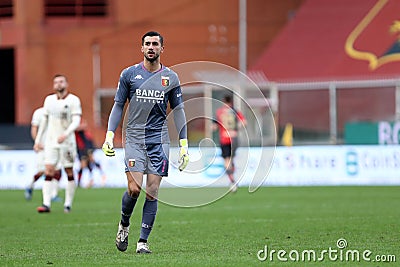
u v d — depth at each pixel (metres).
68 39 145.25
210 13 148.12
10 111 163.00
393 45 128.62
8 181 97.44
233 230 47.47
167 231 47.34
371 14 135.25
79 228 49.88
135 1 146.75
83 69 145.62
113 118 35.91
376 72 125.38
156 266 32.53
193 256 35.69
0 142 113.50
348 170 94.06
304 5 142.12
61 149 59.94
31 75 144.50
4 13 149.62
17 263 34.25
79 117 59.25
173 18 147.62
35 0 144.25
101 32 146.25
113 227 50.31
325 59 131.38
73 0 148.12
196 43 147.88
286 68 132.62
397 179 93.25
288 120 117.81
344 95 117.25
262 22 149.25
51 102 59.25
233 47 148.12
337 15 137.88
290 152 95.19
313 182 94.62
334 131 108.12
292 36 137.50
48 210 61.03
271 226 49.41
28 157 96.81
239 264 32.97
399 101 110.19
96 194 83.06
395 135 97.75
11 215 59.53
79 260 34.91
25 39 144.00
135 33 146.62
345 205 65.12
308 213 58.34
